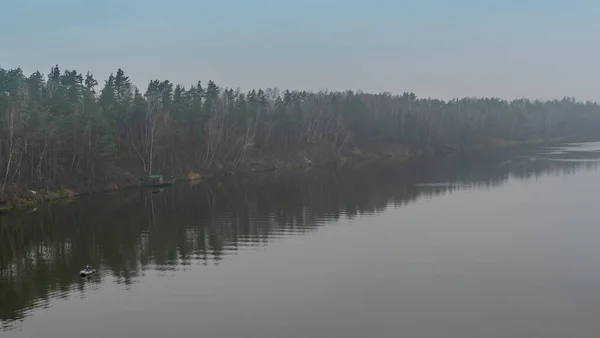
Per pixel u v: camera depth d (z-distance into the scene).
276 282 39.34
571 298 34.97
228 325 31.97
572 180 90.19
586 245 47.44
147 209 71.69
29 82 128.88
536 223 56.78
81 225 61.50
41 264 45.47
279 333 30.75
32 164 81.94
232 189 91.69
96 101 117.31
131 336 30.81
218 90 142.50
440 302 34.75
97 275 42.03
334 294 36.59
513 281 38.50
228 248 49.47
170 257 46.78
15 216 67.44
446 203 71.19
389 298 35.62
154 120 105.44
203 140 119.38
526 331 30.30
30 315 34.06
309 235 53.84
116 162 104.38
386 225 57.88
